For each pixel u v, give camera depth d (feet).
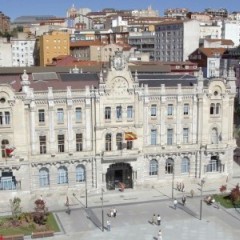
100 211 286.05
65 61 612.29
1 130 291.79
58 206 293.43
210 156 337.52
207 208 289.94
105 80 305.32
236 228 259.19
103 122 309.22
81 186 313.73
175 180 332.19
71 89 302.25
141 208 290.76
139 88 311.47
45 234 245.65
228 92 332.19
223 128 337.11
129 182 329.72
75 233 251.60
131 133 310.86
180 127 326.85
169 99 320.29
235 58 623.77
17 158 295.89
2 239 232.73
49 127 300.81
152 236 247.70
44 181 307.78
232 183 338.34
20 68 426.92
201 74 326.65
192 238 244.83
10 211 282.97
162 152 323.57
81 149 310.86
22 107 292.40
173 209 289.12
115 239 243.81
